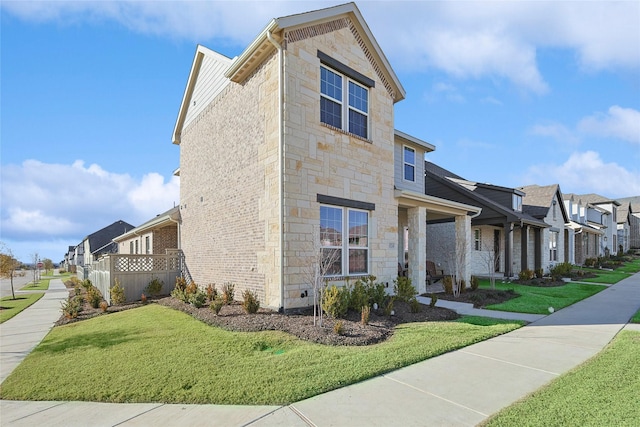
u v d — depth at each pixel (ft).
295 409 12.15
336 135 31.22
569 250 92.27
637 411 11.60
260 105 30.37
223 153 37.32
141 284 43.91
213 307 27.02
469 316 29.01
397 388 13.94
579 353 18.62
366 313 23.56
